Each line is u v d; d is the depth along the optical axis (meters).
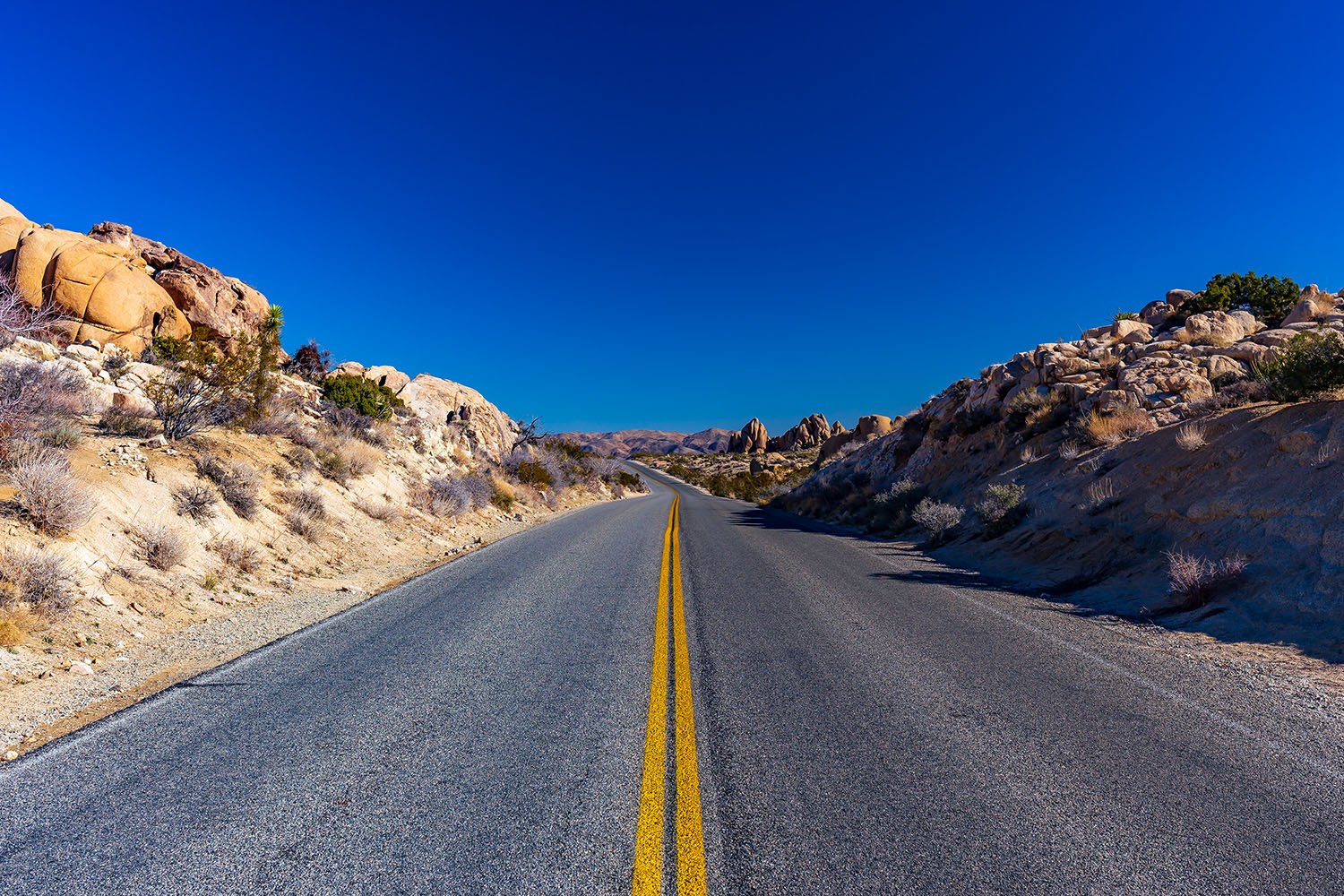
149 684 5.06
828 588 9.41
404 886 2.55
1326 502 7.14
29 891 2.52
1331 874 2.66
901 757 3.79
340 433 16.27
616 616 7.46
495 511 21.12
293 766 3.62
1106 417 14.73
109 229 17.59
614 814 3.12
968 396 23.70
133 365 13.19
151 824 3.00
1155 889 2.56
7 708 4.38
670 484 77.69
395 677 5.23
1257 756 3.80
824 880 2.61
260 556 9.44
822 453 52.47
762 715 4.45
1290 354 10.72
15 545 6.17
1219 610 6.89
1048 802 3.26
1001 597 8.73
